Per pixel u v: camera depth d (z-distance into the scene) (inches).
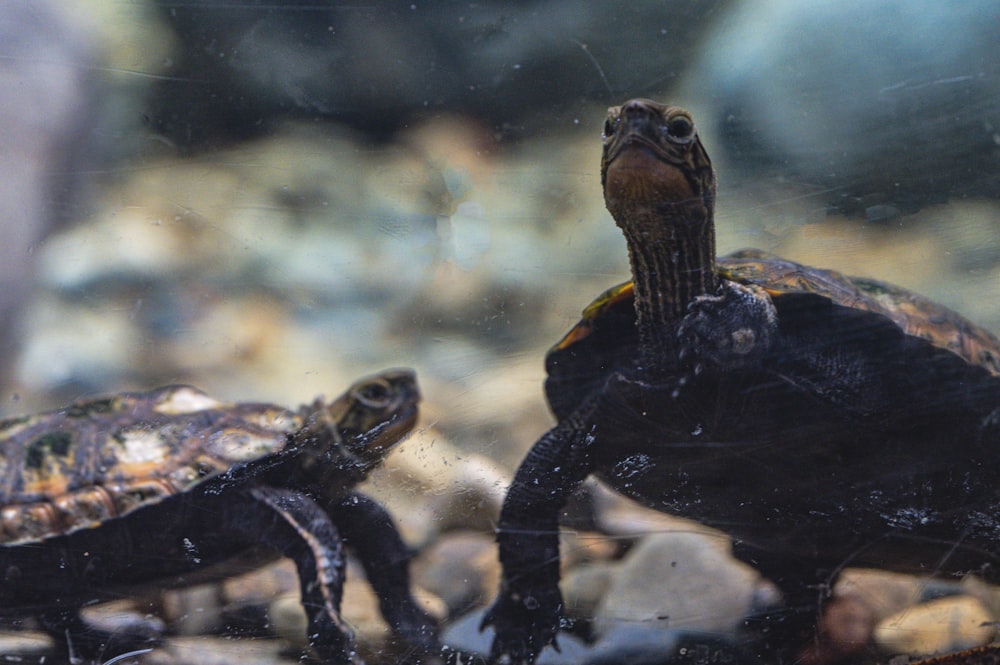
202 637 21.5
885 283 21.9
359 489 22.6
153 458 22.3
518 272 26.9
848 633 21.0
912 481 21.0
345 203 30.7
